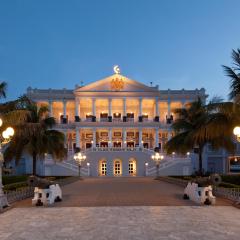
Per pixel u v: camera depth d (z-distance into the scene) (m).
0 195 19.19
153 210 19.12
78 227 14.55
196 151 66.75
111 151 70.62
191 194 23.55
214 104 27.58
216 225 14.78
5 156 39.91
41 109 40.97
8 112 27.88
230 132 27.48
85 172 67.62
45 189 21.53
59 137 42.69
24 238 12.66
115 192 30.75
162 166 68.12
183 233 13.30
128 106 89.19
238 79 25.94
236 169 83.00
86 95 83.50
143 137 86.62
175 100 87.50
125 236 12.88
